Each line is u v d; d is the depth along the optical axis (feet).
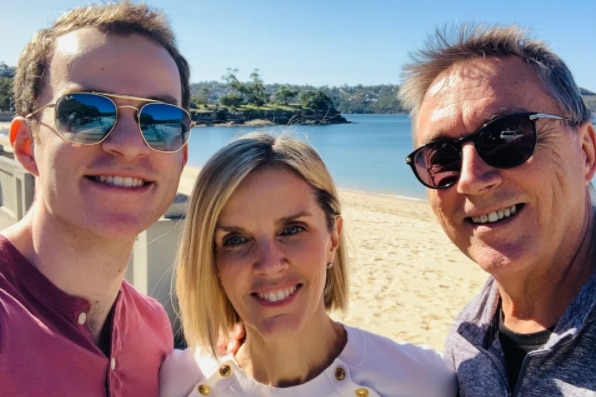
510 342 1.69
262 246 1.64
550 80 1.57
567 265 1.56
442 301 6.29
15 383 1.28
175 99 1.70
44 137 1.53
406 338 5.20
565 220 1.54
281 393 1.69
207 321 1.78
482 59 1.63
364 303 6.20
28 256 1.51
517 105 1.55
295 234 1.69
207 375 1.80
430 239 10.10
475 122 1.59
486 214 1.60
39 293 1.46
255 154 1.62
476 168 1.58
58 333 1.43
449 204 1.70
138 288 3.72
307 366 1.73
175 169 1.70
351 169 29.50
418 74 1.79
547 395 1.44
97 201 1.52
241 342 1.89
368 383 1.73
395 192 21.11
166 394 1.86
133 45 1.61
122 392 1.68
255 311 1.68
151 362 1.87
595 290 1.43
